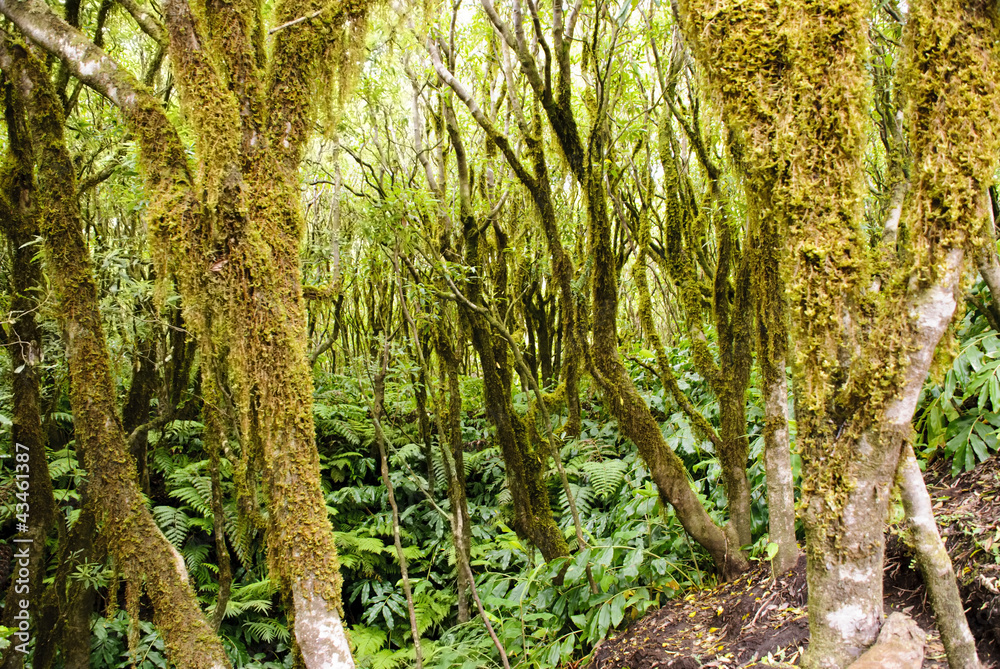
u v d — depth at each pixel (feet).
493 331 11.71
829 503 4.42
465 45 14.88
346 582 14.43
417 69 13.15
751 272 9.21
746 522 9.70
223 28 5.80
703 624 8.44
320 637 5.66
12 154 8.37
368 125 13.19
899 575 7.36
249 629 12.59
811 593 4.61
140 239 10.25
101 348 6.81
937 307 4.13
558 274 10.66
